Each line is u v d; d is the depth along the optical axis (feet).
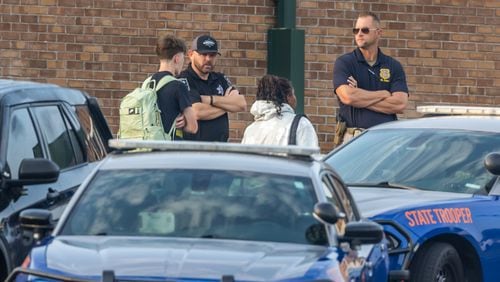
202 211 78.38
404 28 181.06
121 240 75.82
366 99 143.23
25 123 94.02
